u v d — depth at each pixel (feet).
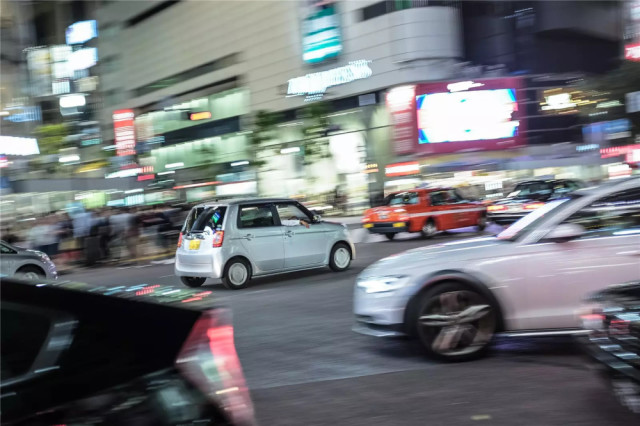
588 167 143.54
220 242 40.88
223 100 198.80
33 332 7.28
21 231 83.92
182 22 209.97
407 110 146.20
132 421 6.84
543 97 154.40
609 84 131.85
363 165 156.97
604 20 176.76
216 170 198.08
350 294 36.04
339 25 159.22
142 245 77.66
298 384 19.19
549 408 15.67
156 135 223.10
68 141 177.88
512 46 164.14
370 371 20.15
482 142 149.28
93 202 144.25
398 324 20.56
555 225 20.38
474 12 163.12
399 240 70.59
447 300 20.26
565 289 19.84
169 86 217.15
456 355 20.33
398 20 147.23
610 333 14.06
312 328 27.35
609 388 14.48
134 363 7.28
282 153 171.42
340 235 46.32
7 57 200.54
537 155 151.53
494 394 17.01
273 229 42.96
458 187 143.54
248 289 41.60
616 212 20.18
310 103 158.71
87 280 55.72
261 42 180.86
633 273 19.57
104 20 239.30
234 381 7.98
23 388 6.80
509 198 71.15
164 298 8.54
